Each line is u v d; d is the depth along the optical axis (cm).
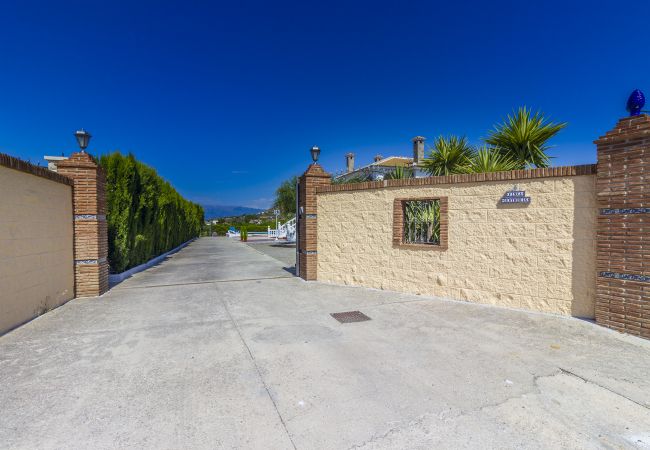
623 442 275
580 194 581
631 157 507
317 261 951
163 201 1573
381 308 666
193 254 1819
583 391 352
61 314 628
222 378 378
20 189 560
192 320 593
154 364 414
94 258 774
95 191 772
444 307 668
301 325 564
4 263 520
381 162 3228
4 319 522
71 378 377
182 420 301
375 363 416
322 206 933
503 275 661
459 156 936
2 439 274
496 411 316
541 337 502
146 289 859
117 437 278
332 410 317
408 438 279
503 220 659
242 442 273
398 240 795
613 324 530
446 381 372
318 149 946
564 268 599
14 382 367
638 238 500
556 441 276
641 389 355
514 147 820
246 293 805
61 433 282
